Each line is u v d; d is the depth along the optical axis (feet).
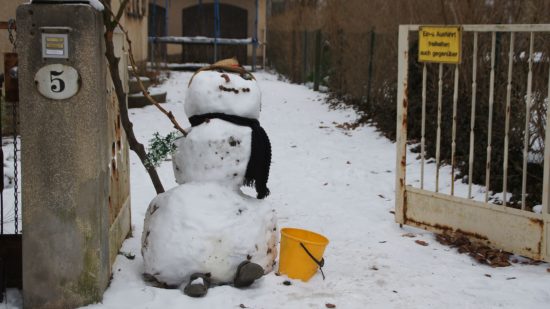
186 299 13.47
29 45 12.35
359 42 48.75
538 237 16.56
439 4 33.58
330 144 36.24
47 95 12.45
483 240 17.76
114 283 14.32
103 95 13.16
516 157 24.36
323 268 16.22
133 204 22.48
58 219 12.80
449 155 28.58
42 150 12.61
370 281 15.37
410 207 19.56
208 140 14.14
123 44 16.84
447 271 16.24
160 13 100.37
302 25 77.46
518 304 14.28
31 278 12.92
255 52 96.07
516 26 16.47
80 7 12.28
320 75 67.10
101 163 13.02
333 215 21.86
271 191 25.44
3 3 30.14
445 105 30.09
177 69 94.07
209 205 13.98
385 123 38.58
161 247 13.88
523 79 24.07
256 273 13.97
